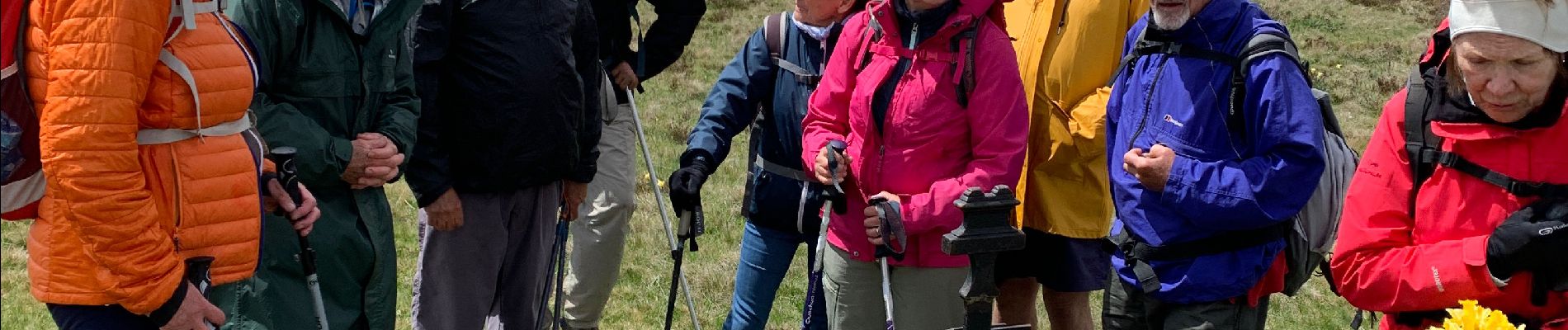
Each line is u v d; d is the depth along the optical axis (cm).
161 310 289
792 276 662
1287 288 374
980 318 297
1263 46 343
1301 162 337
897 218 345
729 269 677
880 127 358
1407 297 312
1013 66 351
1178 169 348
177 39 290
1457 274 299
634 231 746
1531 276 293
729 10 1836
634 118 568
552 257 481
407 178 415
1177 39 360
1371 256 320
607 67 558
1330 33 1584
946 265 364
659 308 617
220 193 302
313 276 340
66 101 262
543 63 421
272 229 352
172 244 287
